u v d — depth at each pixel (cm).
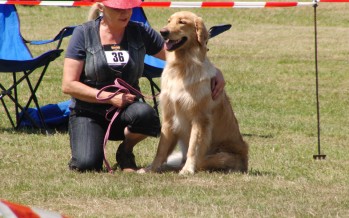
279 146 1316
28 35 3061
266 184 961
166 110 1043
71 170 1013
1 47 1477
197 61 1013
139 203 834
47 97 1797
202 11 3906
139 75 1063
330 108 1798
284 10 3925
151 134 1034
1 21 1516
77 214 777
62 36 1393
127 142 1058
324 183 985
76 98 1027
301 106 1816
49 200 838
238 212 799
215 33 1458
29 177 957
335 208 831
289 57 2642
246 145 1115
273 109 1761
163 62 1437
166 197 864
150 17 3731
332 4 4028
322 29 3491
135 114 1010
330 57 2653
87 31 1027
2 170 1007
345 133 1483
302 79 2214
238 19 3772
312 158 1206
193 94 1011
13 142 1248
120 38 1036
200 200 852
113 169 1059
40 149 1191
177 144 1088
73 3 1473
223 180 979
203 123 1030
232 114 1090
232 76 2222
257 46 2939
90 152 1005
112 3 995
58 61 2392
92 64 1015
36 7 3878
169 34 995
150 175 998
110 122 1018
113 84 1030
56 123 1409
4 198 838
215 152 1079
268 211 805
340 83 2162
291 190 927
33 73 2125
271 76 2245
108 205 823
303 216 790
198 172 1027
